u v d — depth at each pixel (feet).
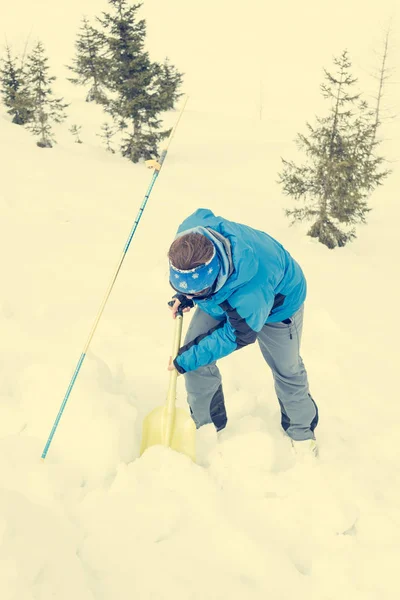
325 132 40.88
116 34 66.18
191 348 8.13
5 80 76.33
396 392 13.46
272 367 9.49
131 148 65.26
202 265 6.63
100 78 67.31
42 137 61.52
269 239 8.16
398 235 48.93
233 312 7.31
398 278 29.78
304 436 10.05
